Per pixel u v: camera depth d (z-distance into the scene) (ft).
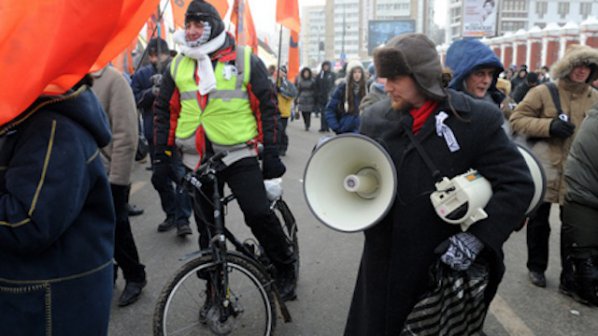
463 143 6.31
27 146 5.08
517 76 44.91
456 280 6.41
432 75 6.20
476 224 6.19
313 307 11.35
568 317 11.00
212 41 9.42
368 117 7.12
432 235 6.47
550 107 11.83
